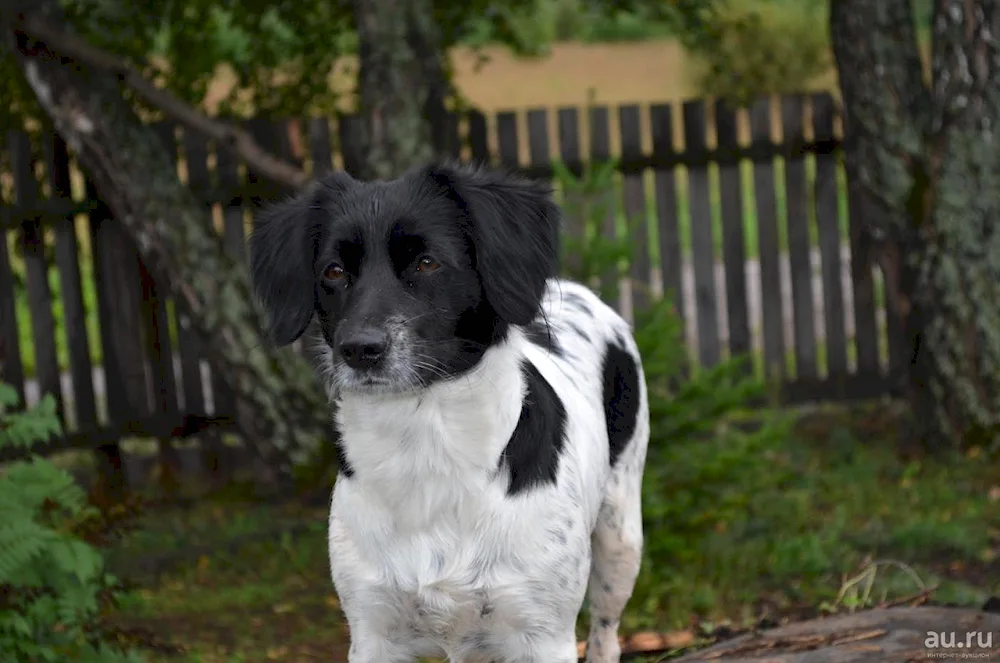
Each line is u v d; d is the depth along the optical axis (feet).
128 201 23.98
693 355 28.66
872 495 23.66
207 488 27.35
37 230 26.05
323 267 11.16
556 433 11.58
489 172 11.60
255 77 28.68
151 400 27.32
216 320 24.02
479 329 11.05
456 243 11.02
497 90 92.43
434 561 10.93
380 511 10.99
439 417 10.77
